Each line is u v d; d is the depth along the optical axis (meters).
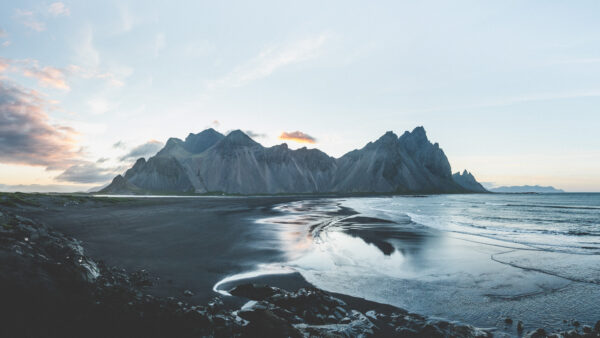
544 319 9.22
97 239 19.16
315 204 82.88
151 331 6.57
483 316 9.38
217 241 20.53
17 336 5.44
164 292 10.02
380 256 17.67
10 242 8.73
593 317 9.42
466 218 46.66
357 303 10.20
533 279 13.38
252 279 12.23
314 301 9.38
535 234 28.88
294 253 17.62
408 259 17.02
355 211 56.41
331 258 16.77
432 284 12.48
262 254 17.03
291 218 39.78
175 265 13.76
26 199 37.91
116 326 6.50
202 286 10.98
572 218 48.56
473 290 11.80
